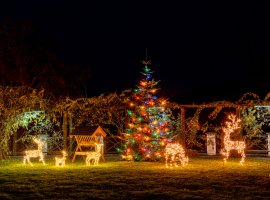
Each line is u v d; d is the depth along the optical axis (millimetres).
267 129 17562
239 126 15680
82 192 7871
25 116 16969
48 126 17875
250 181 9070
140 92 15211
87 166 12773
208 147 16953
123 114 17125
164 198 7176
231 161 14016
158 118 14984
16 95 16453
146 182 9070
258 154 16531
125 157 14984
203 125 17406
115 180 9453
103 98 16891
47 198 7328
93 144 13812
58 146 17891
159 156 14508
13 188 8438
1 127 16062
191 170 11312
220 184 8648
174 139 16766
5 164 13711
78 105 17016
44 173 10953
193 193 7621
